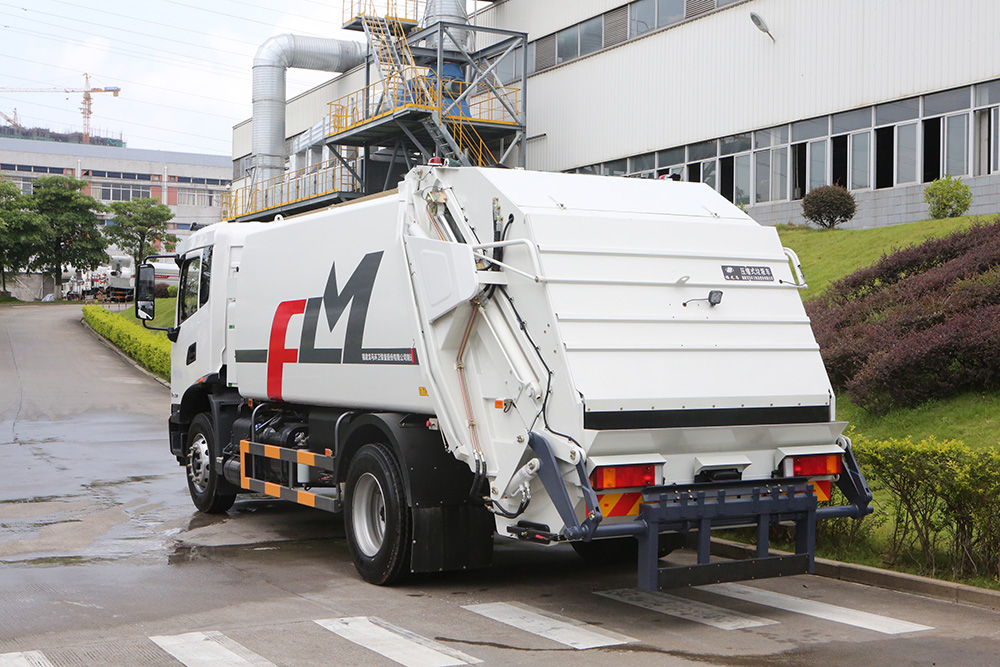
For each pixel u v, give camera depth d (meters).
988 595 7.13
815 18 25.20
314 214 9.19
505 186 7.05
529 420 6.61
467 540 7.49
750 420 6.89
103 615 6.71
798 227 24.86
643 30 30.25
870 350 13.23
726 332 7.02
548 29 33.88
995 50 21.19
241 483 10.23
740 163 27.34
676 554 9.14
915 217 23.02
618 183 7.69
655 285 6.89
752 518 6.78
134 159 135.75
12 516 10.77
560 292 6.55
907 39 23.08
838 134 24.80
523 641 6.18
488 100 32.19
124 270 61.34
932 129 22.64
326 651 5.89
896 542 8.16
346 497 8.11
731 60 27.44
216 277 11.05
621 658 5.83
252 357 10.13
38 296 87.25
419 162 34.16
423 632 6.37
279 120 43.62
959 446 7.62
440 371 7.15
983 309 12.68
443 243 7.13
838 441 7.29
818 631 6.47
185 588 7.55
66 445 17.22
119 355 36.00
